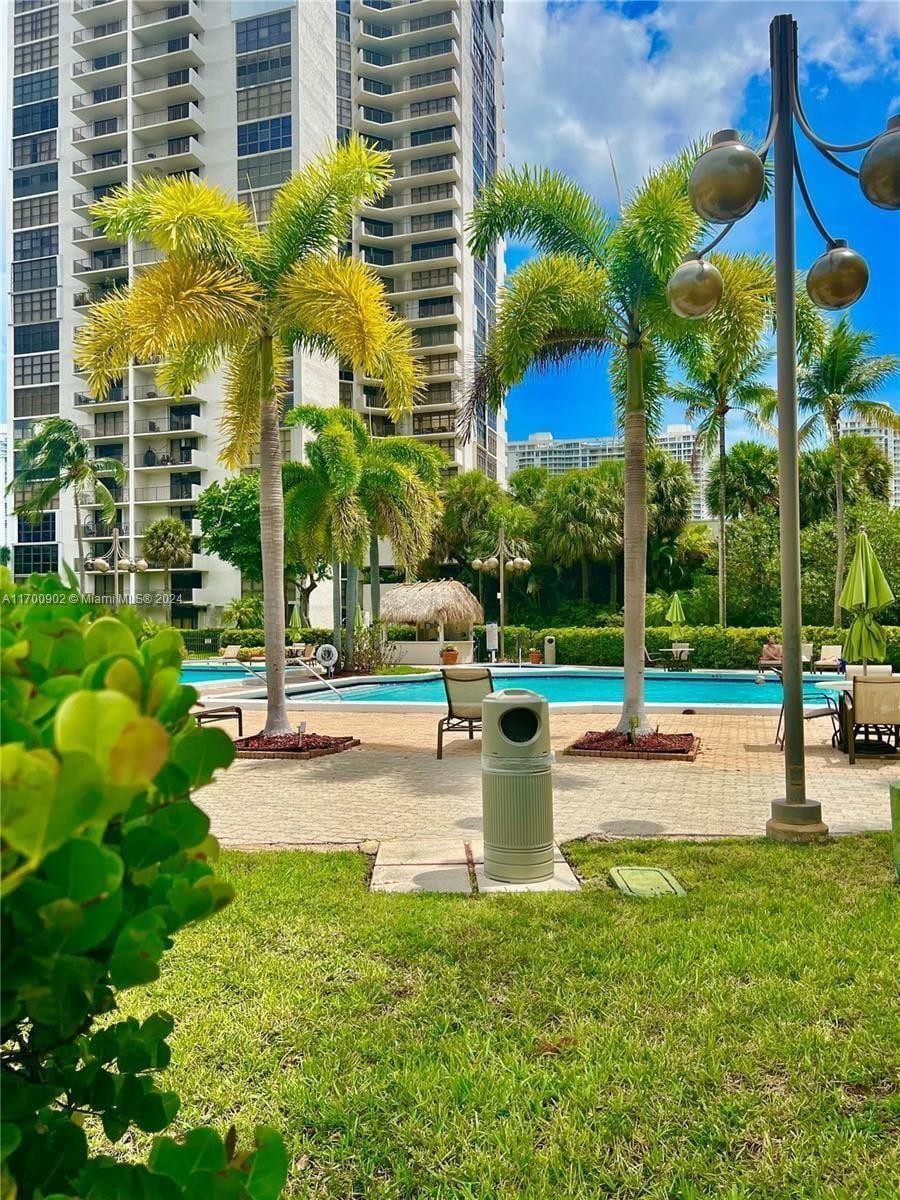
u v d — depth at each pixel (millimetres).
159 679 861
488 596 41750
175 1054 2709
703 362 10688
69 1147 967
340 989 3199
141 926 856
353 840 5746
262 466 10195
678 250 8859
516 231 10023
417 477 23141
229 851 5395
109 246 53000
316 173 9773
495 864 4637
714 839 5516
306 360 47719
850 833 5602
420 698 18359
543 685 22484
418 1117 2379
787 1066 2623
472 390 10688
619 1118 2361
